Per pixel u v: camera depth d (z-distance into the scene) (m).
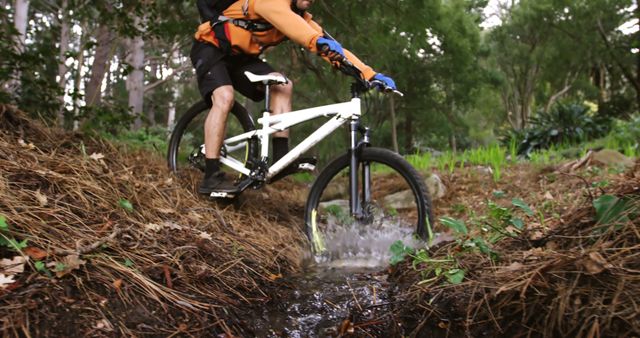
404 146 20.48
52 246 1.60
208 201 2.97
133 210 2.22
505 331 1.47
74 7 4.84
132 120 4.47
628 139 8.24
